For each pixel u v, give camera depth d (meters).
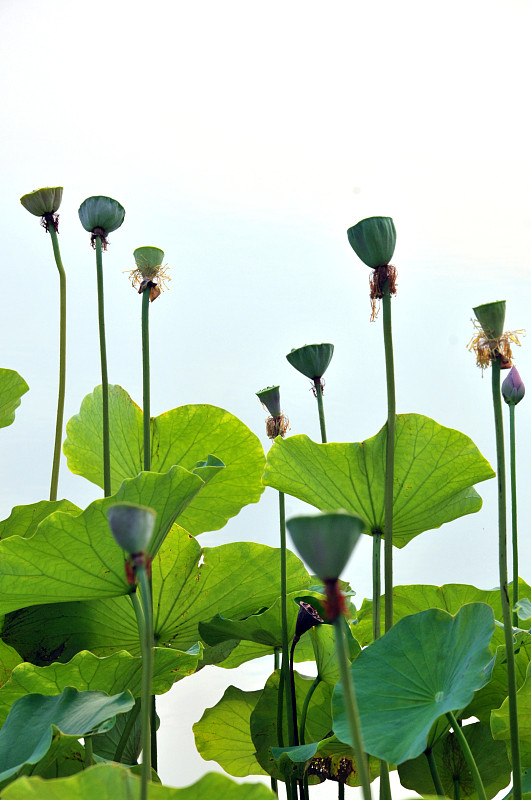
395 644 4.00
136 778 3.56
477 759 4.32
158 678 4.18
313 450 4.25
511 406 4.39
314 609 4.26
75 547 4.10
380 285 4.03
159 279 4.41
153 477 4.07
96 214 4.39
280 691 4.34
